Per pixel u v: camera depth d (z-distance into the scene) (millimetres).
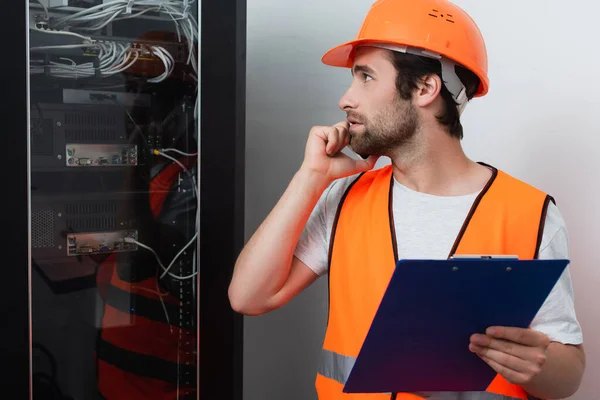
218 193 1353
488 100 1712
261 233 1176
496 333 897
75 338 1359
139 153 1401
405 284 805
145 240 1416
